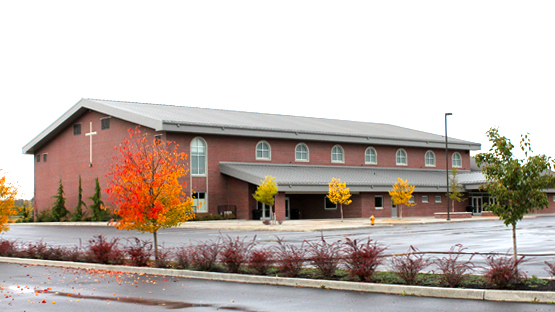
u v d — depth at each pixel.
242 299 11.40
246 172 45.91
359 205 49.94
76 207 52.22
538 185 12.62
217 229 36.16
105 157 50.84
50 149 58.44
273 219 44.50
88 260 17.70
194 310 10.37
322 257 13.62
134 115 46.25
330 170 53.00
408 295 11.50
